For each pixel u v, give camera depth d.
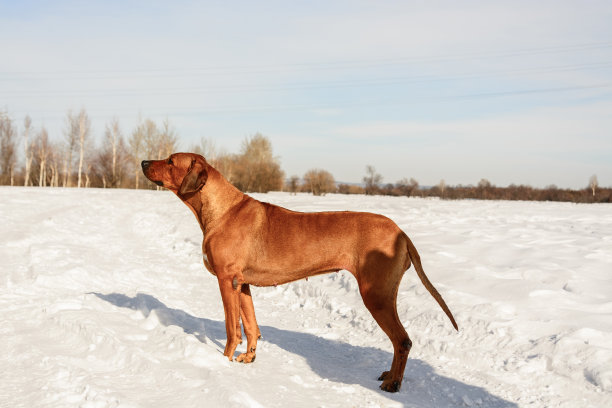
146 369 3.91
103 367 4.04
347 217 4.37
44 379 3.66
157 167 4.76
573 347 4.63
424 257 8.84
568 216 19.11
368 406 3.71
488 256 9.12
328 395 3.89
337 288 7.84
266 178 63.88
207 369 3.93
